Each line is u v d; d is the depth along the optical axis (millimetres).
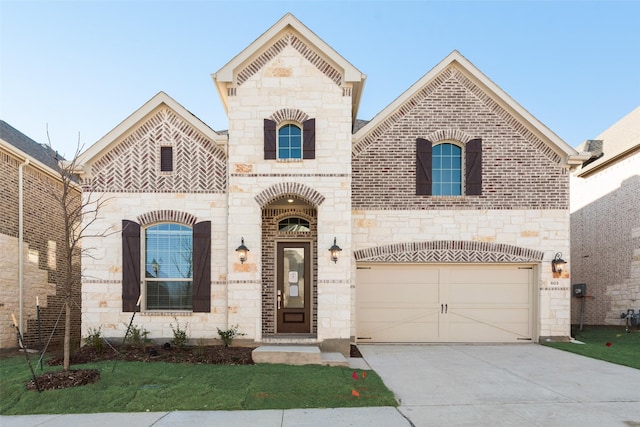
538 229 11539
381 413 5848
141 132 10906
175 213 10703
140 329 10367
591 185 16328
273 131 10391
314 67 10508
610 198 15234
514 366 8781
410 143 11711
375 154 11680
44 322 13250
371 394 6594
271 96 10461
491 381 7566
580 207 17000
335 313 10008
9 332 11695
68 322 7520
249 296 10125
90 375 7230
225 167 10844
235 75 10508
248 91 10477
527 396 6668
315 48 10508
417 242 11539
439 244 11531
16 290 12016
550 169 11633
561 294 11438
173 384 7066
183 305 10734
